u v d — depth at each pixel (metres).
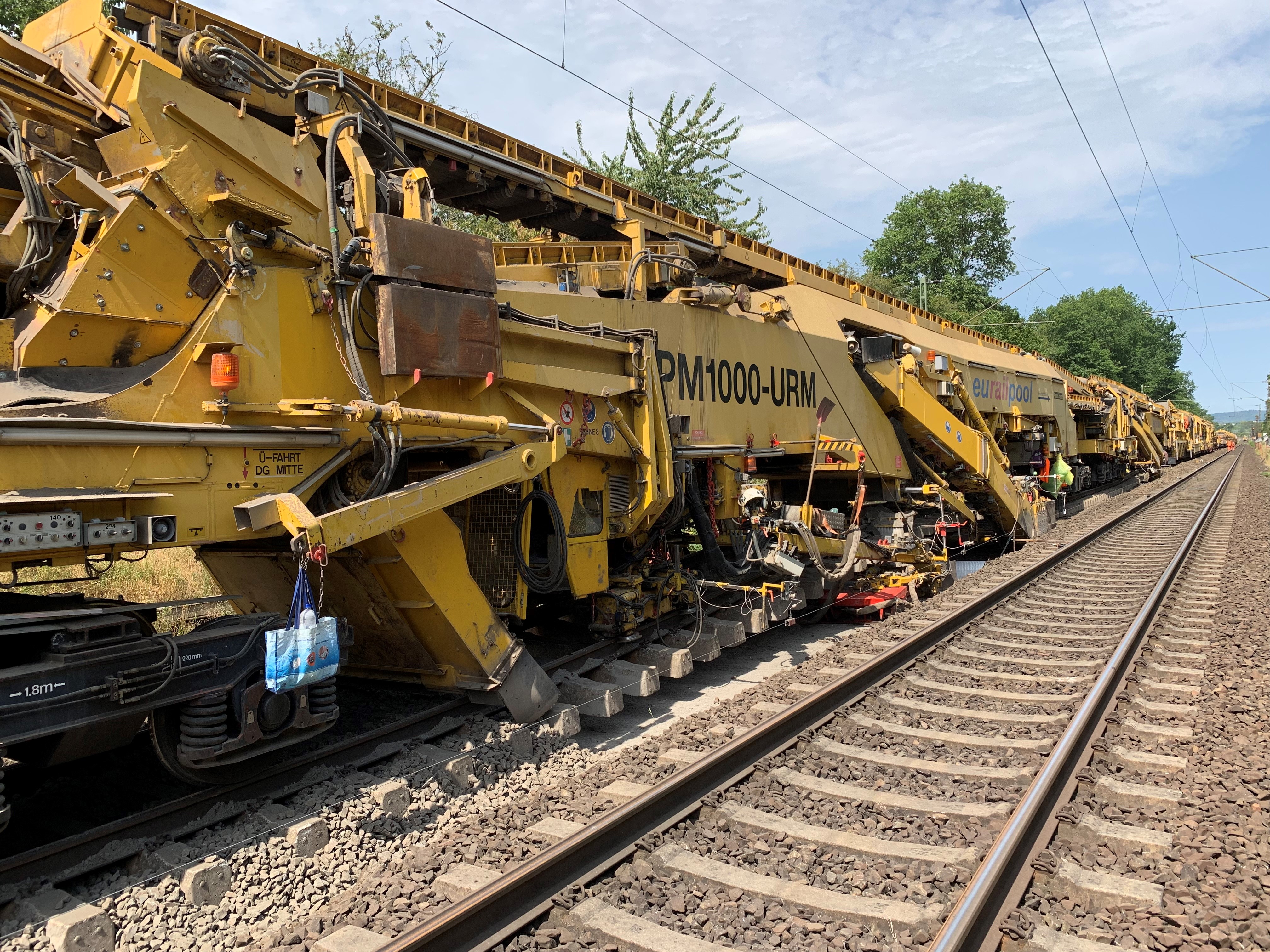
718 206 26.02
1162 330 96.06
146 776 5.05
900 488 12.53
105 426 3.82
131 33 5.12
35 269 4.12
